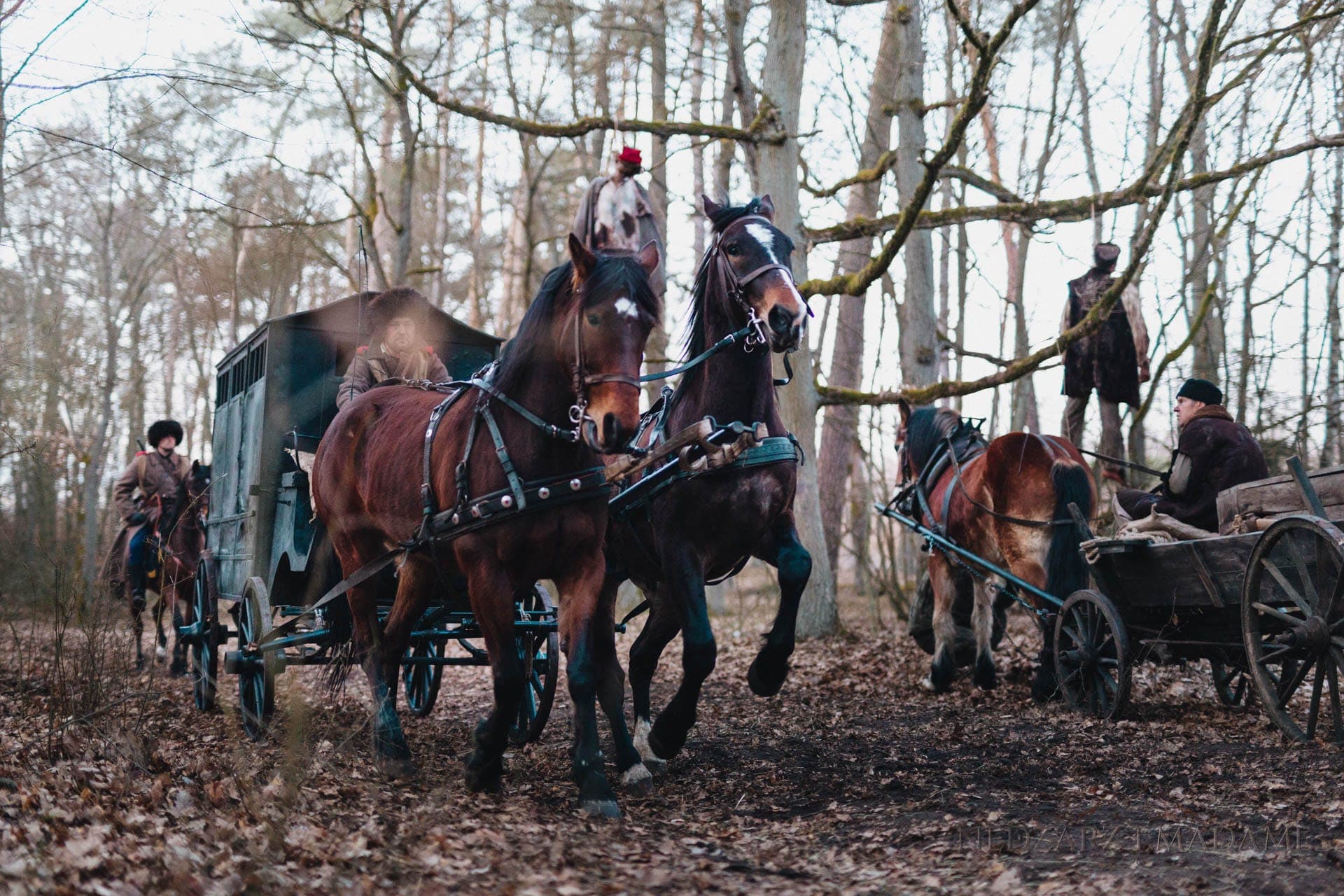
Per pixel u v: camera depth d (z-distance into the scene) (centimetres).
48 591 771
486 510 506
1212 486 746
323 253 1464
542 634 705
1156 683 906
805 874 409
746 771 638
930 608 1098
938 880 397
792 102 1320
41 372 2150
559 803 529
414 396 630
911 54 1394
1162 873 407
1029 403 2058
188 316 2633
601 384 481
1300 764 567
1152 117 1572
